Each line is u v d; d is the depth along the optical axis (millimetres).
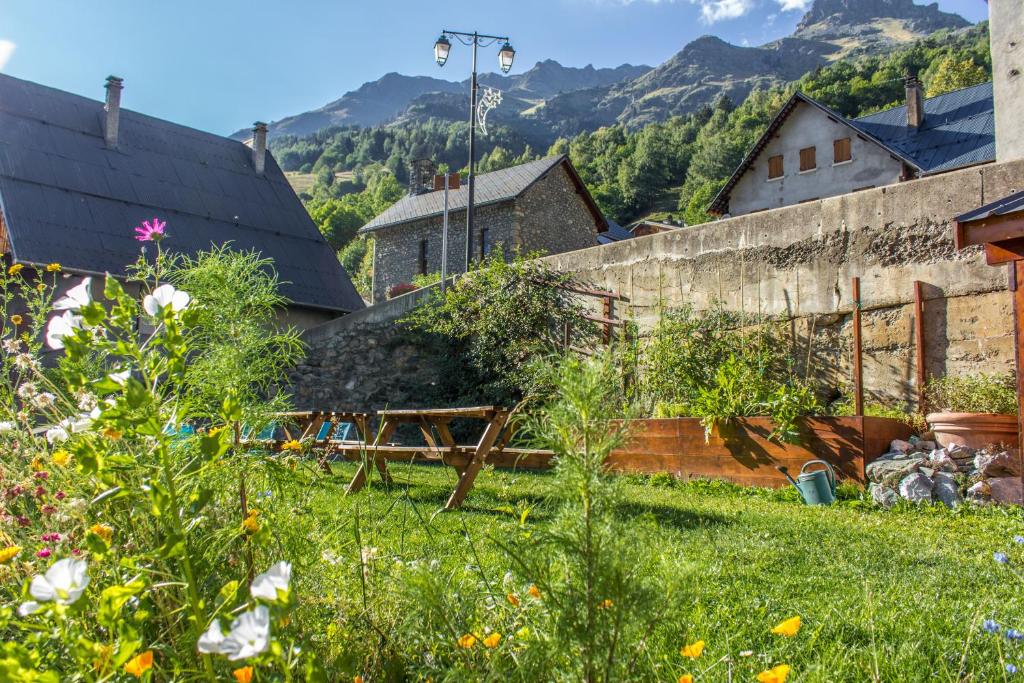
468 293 12125
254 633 1097
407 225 31359
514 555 1605
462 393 12000
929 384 8078
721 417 7438
